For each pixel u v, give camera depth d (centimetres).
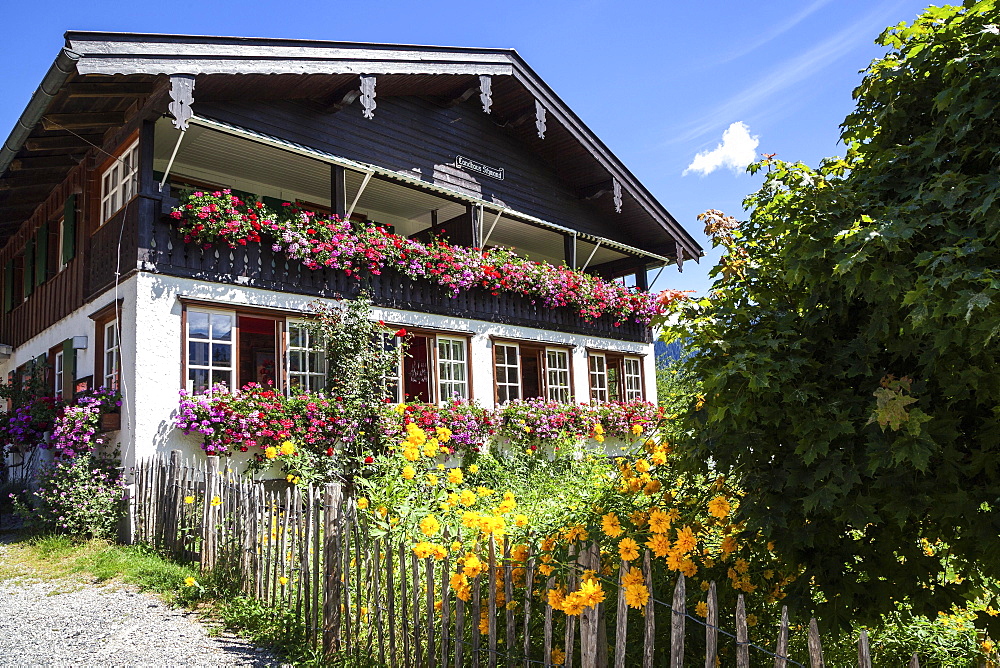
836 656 358
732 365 266
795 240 280
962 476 273
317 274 1006
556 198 1524
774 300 311
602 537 330
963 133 270
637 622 317
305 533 474
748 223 347
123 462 820
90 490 779
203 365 880
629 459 376
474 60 1225
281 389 948
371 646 410
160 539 692
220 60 866
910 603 301
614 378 1573
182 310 863
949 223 253
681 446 341
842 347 288
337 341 951
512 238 1678
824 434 264
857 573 297
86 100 857
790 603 295
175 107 806
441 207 1441
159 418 825
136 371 816
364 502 447
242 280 921
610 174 1508
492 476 880
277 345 959
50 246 1170
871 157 325
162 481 704
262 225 927
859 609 291
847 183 309
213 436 830
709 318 302
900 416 239
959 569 319
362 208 1434
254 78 940
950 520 271
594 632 279
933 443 239
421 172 1242
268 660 436
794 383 283
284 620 479
